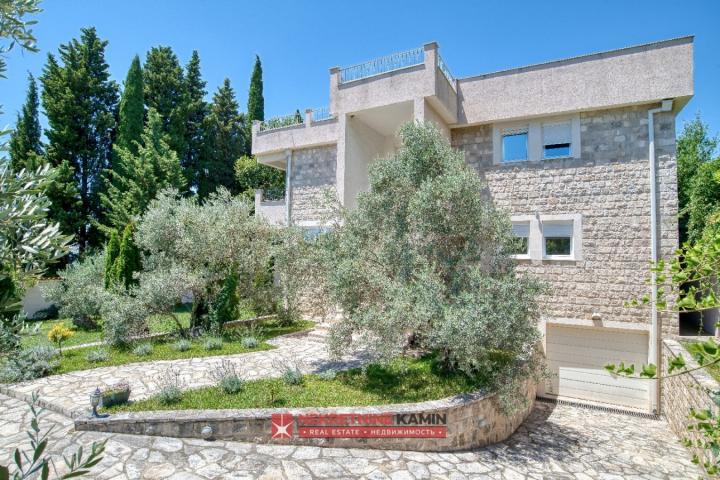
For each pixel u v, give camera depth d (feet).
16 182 7.75
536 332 27.22
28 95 96.37
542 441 29.99
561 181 41.91
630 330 39.42
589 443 30.27
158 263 46.47
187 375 31.12
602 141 40.50
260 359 35.65
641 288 38.29
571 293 40.86
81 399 26.45
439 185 29.04
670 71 37.40
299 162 58.23
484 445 27.43
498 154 45.16
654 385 37.50
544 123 43.52
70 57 95.66
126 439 22.12
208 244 45.98
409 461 22.65
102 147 98.78
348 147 48.70
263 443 22.98
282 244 41.27
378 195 32.14
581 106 40.63
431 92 41.57
